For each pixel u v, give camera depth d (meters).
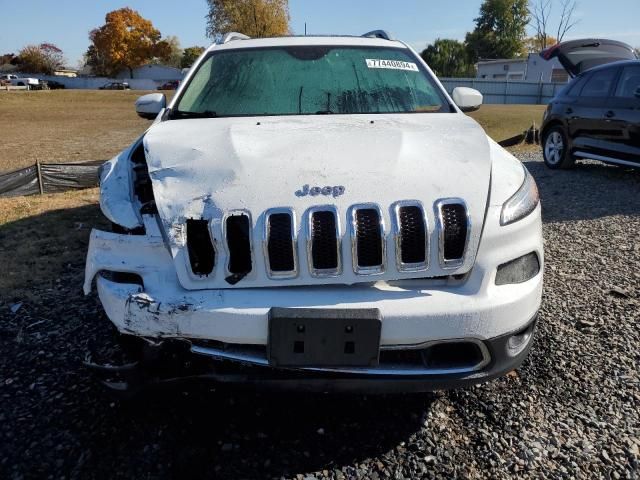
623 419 2.34
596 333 3.06
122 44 78.38
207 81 3.31
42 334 3.06
